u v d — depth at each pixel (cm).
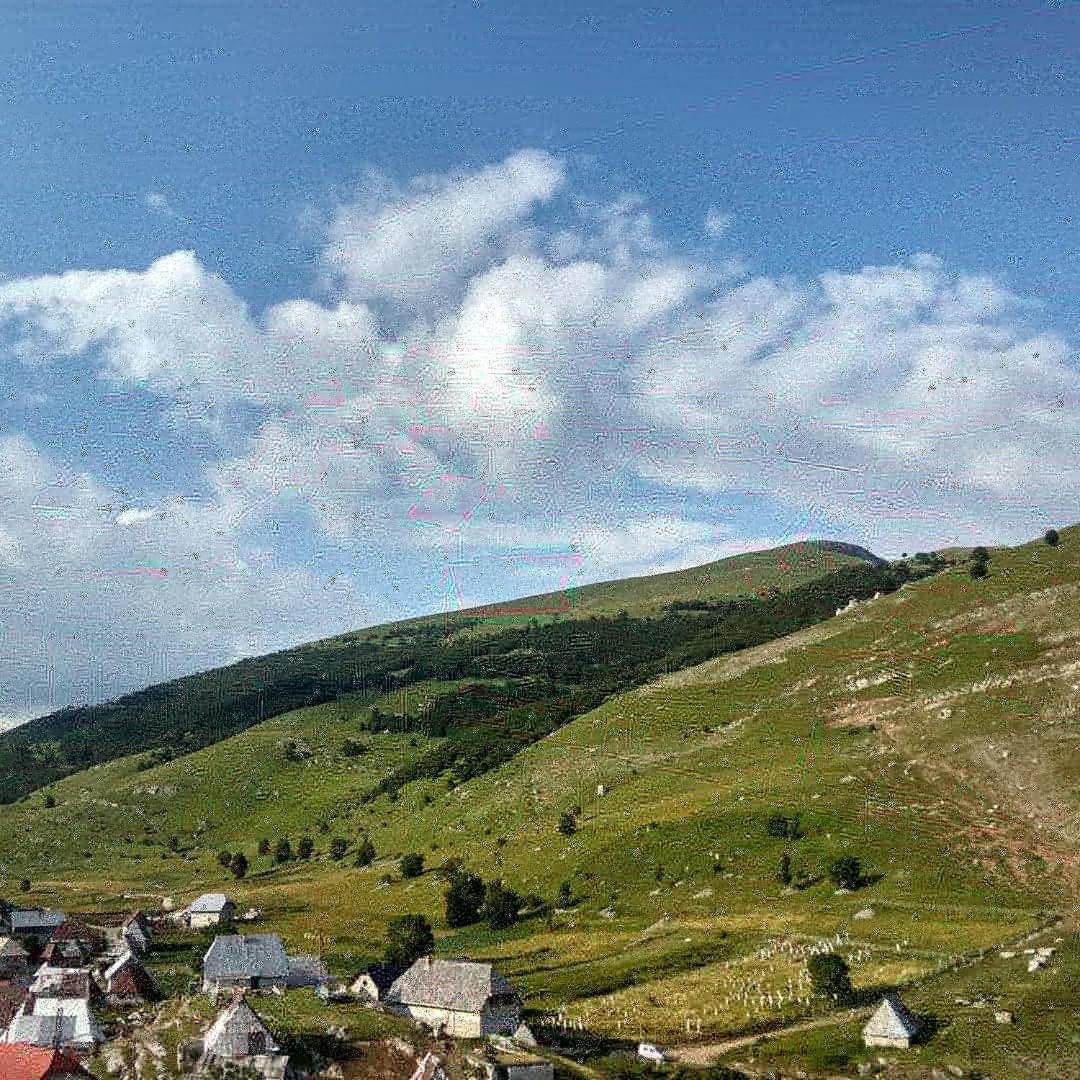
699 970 14912
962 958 13600
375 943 19350
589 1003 13925
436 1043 10381
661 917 18325
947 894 16638
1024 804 19275
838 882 17688
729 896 18475
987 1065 10506
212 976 14300
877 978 13300
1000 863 17425
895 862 18088
